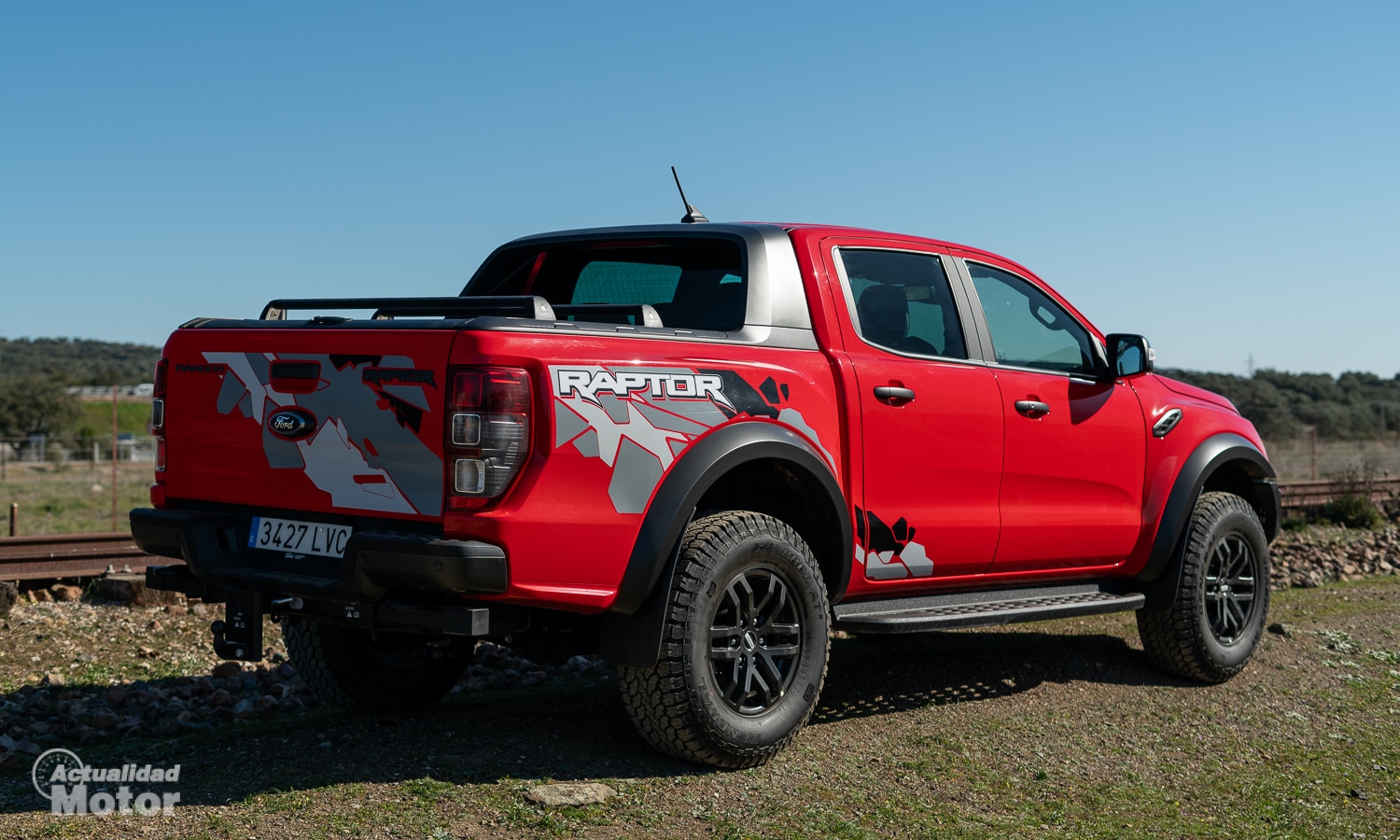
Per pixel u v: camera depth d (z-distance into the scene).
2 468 38.94
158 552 4.27
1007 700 5.39
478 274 5.34
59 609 7.23
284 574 3.88
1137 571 5.81
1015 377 5.23
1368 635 7.26
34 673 5.74
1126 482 5.68
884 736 4.69
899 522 4.71
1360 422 45.44
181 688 5.39
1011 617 4.93
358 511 3.74
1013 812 3.91
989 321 5.31
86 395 67.44
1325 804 4.21
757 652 4.18
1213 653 5.88
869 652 6.49
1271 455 32.69
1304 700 5.68
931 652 6.47
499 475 3.51
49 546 8.21
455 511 3.52
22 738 4.54
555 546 3.62
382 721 4.71
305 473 3.86
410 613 3.66
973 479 4.99
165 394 4.27
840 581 4.54
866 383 4.59
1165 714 5.30
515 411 3.53
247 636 3.89
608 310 4.09
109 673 5.77
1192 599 5.79
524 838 3.37
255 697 5.29
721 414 4.07
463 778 3.86
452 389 3.52
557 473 3.61
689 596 3.93
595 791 3.76
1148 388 5.92
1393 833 3.94
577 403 3.67
